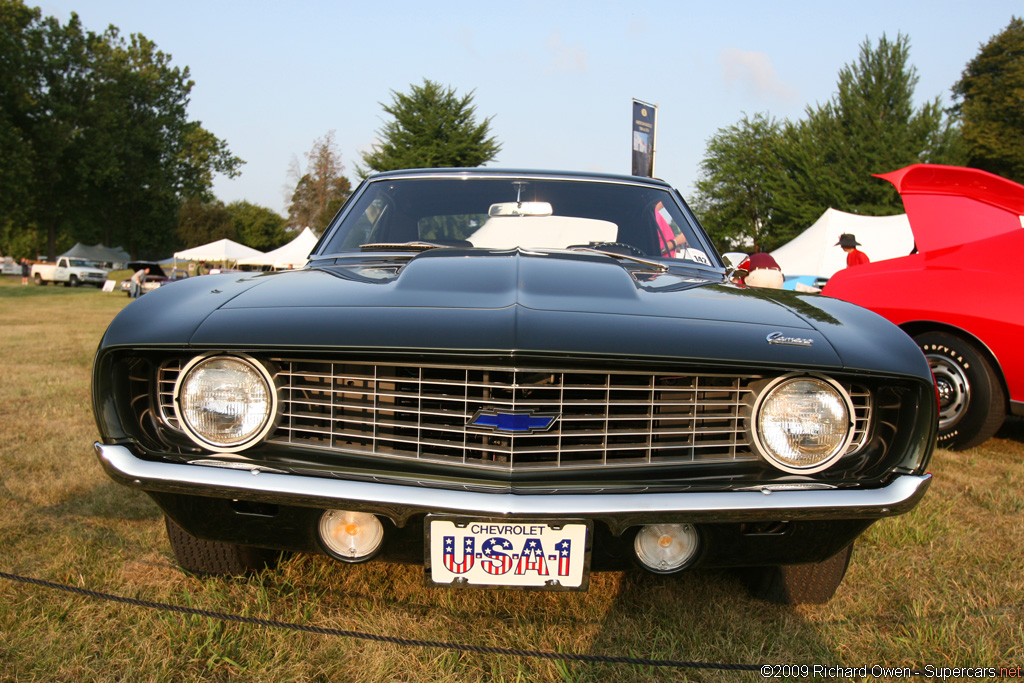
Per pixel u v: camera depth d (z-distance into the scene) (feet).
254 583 6.90
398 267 7.18
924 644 6.07
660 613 6.56
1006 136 119.14
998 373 12.38
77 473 10.29
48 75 153.58
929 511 9.28
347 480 5.09
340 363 5.33
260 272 7.35
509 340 4.98
